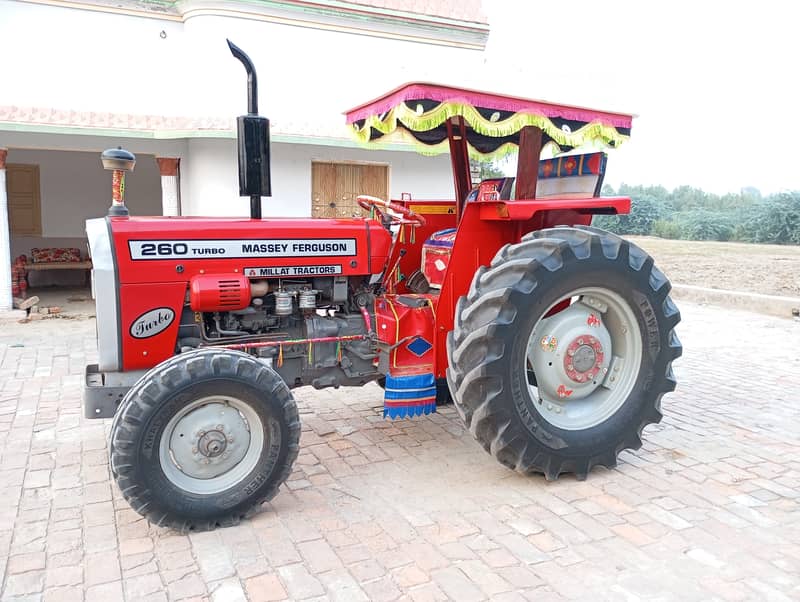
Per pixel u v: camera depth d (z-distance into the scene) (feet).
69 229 40.63
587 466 12.12
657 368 12.63
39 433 14.42
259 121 11.71
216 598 8.43
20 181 39.11
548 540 9.94
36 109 26.66
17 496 11.34
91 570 9.04
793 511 10.96
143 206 42.39
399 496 11.44
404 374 12.56
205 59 28.86
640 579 8.91
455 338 11.48
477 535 10.08
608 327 12.96
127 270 10.77
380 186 32.35
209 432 10.02
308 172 30.48
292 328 12.61
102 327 10.80
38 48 28.04
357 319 12.88
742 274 44.24
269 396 10.17
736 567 9.22
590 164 13.67
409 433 14.61
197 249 11.21
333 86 31.12
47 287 39.32
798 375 20.02
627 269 12.02
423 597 8.46
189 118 28.19
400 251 15.67
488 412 11.10
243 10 28.94
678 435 14.62
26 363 20.70
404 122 11.44
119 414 9.53
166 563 9.21
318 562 9.28
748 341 25.07
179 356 9.98
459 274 12.66
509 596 8.51
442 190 33.30
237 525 10.31
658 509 10.98
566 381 12.37
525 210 11.93
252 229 11.65
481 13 33.83
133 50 29.55
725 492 11.68
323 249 12.23
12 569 9.05
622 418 12.41
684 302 34.76
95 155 40.45
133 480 9.45
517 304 11.05
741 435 14.65
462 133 14.85
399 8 31.73
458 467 12.75
